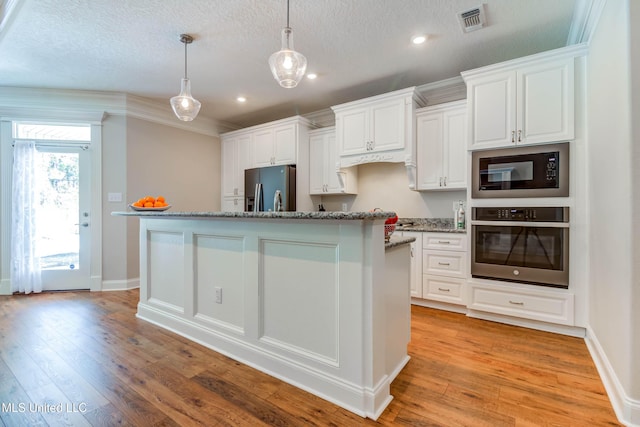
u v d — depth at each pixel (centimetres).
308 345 174
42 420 146
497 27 249
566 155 241
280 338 186
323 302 168
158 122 433
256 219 188
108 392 168
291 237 178
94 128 384
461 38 264
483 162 275
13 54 288
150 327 260
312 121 465
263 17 234
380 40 268
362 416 150
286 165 417
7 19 234
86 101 385
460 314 298
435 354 213
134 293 375
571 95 239
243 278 204
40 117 369
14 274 365
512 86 261
